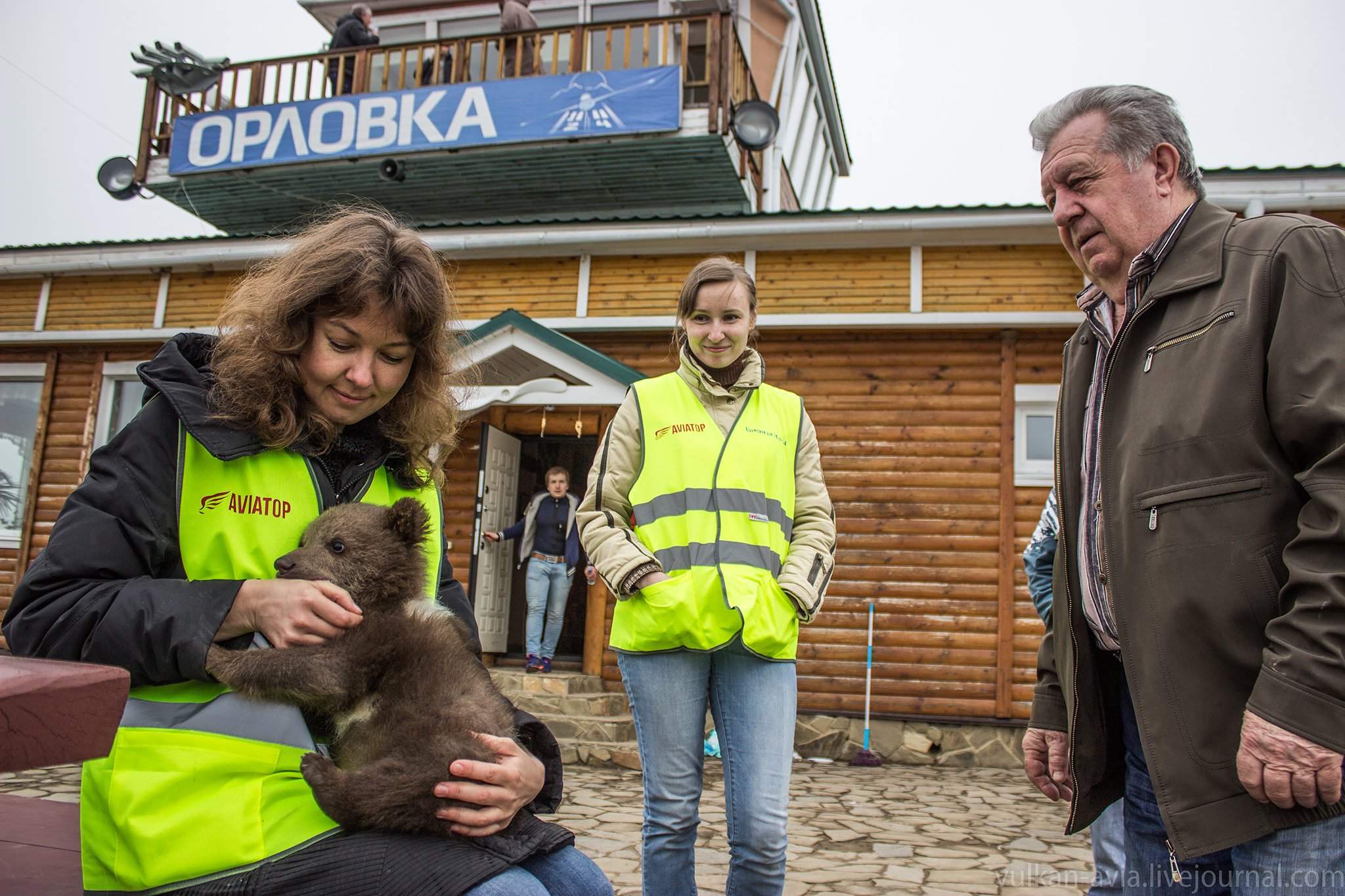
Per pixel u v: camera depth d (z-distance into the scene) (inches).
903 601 362.3
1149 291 85.4
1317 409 69.7
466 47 484.7
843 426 377.1
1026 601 355.3
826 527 129.4
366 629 72.1
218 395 73.6
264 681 66.1
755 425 127.6
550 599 386.6
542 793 80.0
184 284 442.9
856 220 368.2
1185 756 76.1
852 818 248.4
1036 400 365.7
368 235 77.1
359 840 65.3
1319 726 65.7
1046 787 108.6
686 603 113.0
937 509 365.7
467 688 75.3
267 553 74.4
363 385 76.4
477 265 418.0
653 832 114.5
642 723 116.6
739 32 571.2
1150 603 79.9
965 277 372.8
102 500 69.3
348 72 617.3
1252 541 74.4
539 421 423.8
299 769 67.7
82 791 67.5
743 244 387.5
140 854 63.3
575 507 393.4
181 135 502.3
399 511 78.4
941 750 351.3
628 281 402.3
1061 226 95.3
